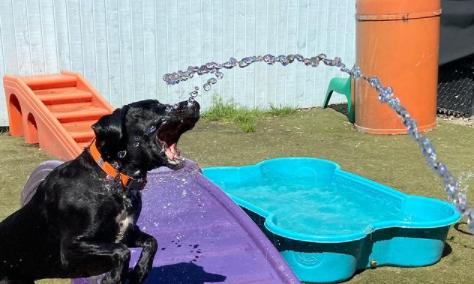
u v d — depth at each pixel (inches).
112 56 204.8
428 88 191.3
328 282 101.1
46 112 165.9
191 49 215.6
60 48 197.8
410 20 182.4
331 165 145.6
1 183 142.0
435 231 105.6
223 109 217.0
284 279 86.4
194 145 180.1
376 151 173.0
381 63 186.4
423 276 103.3
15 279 78.7
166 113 70.6
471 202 130.9
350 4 238.1
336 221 121.0
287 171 150.9
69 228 70.5
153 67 211.0
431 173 152.5
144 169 72.8
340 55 241.4
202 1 213.5
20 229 74.2
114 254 68.4
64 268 74.2
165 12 208.8
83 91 181.6
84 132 161.5
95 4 199.2
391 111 188.7
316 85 239.1
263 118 218.2
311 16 232.5
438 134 190.7
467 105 212.8
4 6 188.7
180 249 95.4
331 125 206.4
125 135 70.6
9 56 192.1
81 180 70.9
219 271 88.7
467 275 103.0
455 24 207.9
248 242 97.2
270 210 128.5
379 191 131.1
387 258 107.6
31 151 170.2
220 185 144.9
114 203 71.2
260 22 224.2
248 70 225.8
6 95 187.2
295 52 232.7
